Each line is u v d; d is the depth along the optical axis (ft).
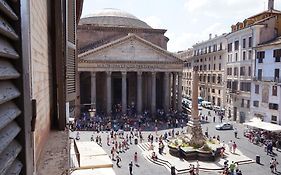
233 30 191.42
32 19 12.57
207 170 91.97
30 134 7.95
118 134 137.80
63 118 20.90
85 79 211.20
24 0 7.25
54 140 17.49
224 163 89.10
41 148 15.28
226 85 196.85
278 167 95.45
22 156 7.11
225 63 201.98
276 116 138.31
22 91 7.11
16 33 6.89
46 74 18.29
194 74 110.63
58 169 12.46
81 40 217.77
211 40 228.43
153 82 192.85
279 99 136.15
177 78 216.74
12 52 6.43
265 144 119.65
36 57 13.93
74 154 30.04
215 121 183.52
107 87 184.14
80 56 176.96
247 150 115.85
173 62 196.13
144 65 189.78
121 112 197.06
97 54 181.78
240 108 173.17
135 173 90.22
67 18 22.84
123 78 186.60
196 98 109.81
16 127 6.77
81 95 211.20
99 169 31.48
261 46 147.95
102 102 208.13
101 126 150.61
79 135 138.31
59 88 20.76
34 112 10.37
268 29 154.51
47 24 19.42
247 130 146.92
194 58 275.39
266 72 145.79
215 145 109.29
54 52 21.39
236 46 178.40
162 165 98.22
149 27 253.44
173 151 105.40
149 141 127.75
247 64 163.94
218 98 218.38
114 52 185.06
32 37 12.47
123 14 252.21
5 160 5.58
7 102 6.53
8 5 6.43
